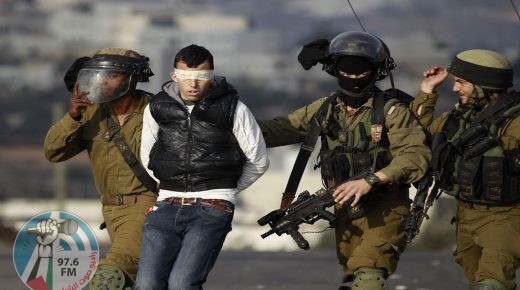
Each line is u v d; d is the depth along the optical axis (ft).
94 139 78.84
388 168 74.18
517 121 75.66
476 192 76.28
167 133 73.41
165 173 73.41
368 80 76.23
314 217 75.61
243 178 74.79
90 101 77.25
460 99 78.07
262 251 156.04
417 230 75.92
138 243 77.00
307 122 79.41
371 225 76.54
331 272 127.34
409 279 120.26
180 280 70.69
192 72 72.08
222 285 115.75
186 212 72.64
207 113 72.64
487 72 75.97
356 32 77.00
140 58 78.79
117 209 78.79
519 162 75.51
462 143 76.33
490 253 75.51
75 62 79.56
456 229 79.66
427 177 76.48
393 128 75.51
